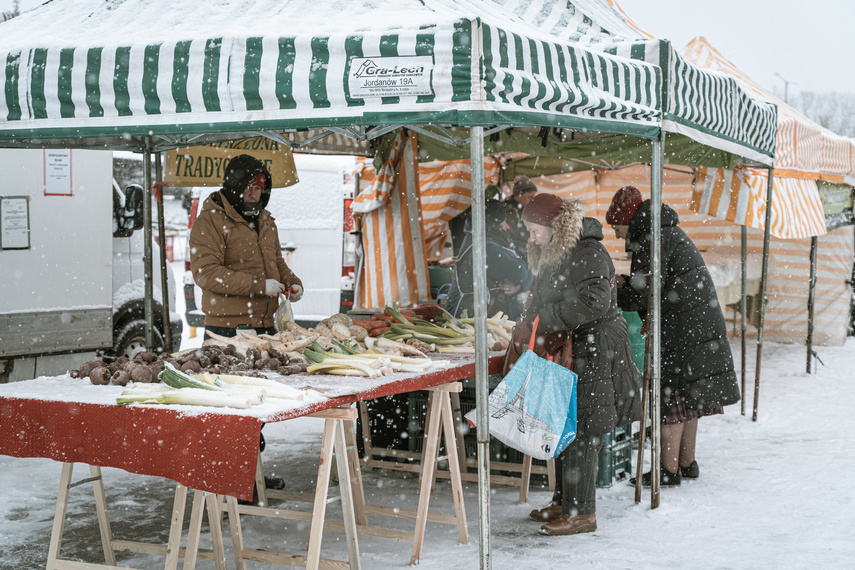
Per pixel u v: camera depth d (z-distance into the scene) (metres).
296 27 3.65
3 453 3.50
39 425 3.43
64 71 3.88
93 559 4.12
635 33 5.06
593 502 4.56
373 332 5.19
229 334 5.11
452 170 8.77
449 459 4.36
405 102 3.30
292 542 4.43
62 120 3.92
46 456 3.41
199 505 3.47
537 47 3.54
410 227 7.11
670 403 5.41
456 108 3.22
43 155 6.69
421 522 4.08
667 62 4.57
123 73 3.77
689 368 5.39
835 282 11.98
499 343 5.12
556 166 9.39
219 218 5.06
